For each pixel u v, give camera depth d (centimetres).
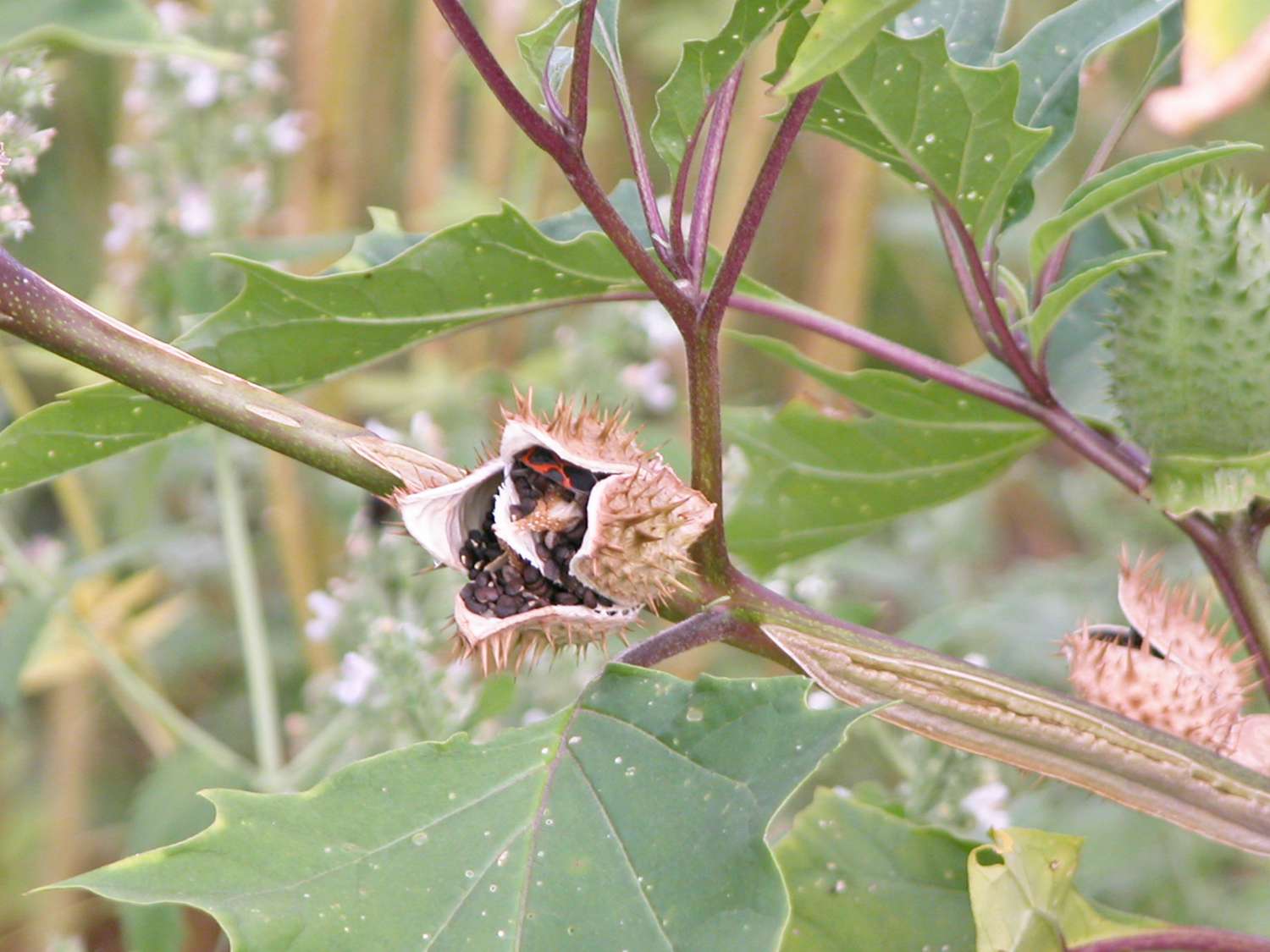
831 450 50
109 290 71
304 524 72
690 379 39
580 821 37
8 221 42
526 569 40
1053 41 47
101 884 35
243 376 43
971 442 49
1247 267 42
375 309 42
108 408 41
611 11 40
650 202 39
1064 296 42
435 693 53
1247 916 62
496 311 43
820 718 37
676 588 40
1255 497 43
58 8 44
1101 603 69
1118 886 63
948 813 52
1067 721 40
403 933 36
